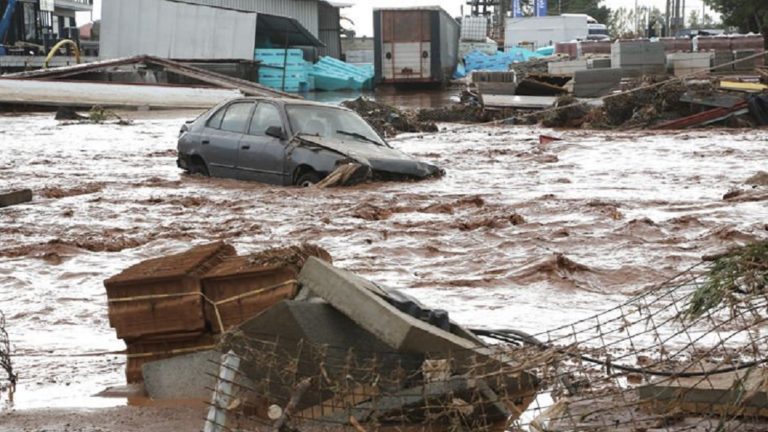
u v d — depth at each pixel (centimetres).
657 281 1119
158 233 1480
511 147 3008
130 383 752
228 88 5331
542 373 641
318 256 746
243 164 2066
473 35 10175
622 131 3591
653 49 5466
